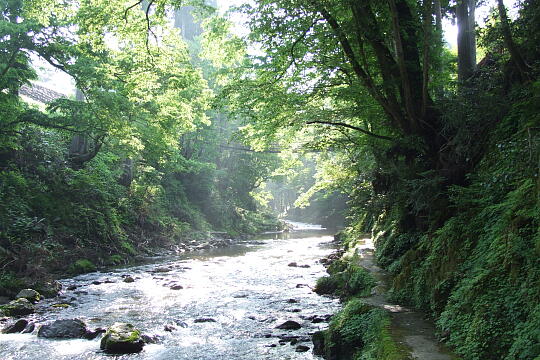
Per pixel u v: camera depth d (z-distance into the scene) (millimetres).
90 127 17750
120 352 7441
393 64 9492
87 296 12094
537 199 5023
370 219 20766
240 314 9992
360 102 10789
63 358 7160
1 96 15922
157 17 12172
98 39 13133
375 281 9672
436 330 6102
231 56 12242
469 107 8492
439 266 7188
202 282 14203
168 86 15148
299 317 9570
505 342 4508
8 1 16703
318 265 17688
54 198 18641
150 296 12070
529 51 8562
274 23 9133
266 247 27016
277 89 10883
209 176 39844
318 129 13500
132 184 27719
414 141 9094
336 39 9180
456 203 7516
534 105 6910
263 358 7074
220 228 38406
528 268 4703
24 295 11258
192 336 8375
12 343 7887
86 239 18562
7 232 14641
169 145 21094
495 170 6980
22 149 18234
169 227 28328
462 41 11875
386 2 8766
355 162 16672
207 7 11930
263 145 13961
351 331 6801
